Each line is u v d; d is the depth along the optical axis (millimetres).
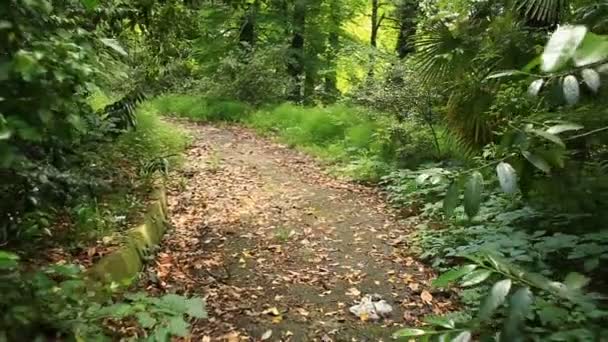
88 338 2561
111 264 3562
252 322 3709
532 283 1319
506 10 5621
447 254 4676
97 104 6301
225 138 11203
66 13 2758
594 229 4062
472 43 5707
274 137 11430
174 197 6520
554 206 4309
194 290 4074
